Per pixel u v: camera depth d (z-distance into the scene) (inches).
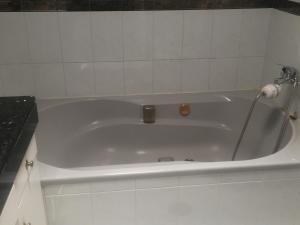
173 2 76.0
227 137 85.8
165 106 82.7
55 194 54.3
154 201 57.5
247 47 83.1
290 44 72.5
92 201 55.9
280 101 76.8
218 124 86.0
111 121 84.0
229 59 83.8
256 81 86.7
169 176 55.4
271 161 57.5
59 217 56.8
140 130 84.4
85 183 54.1
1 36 73.9
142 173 54.4
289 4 71.9
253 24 81.0
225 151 85.9
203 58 82.7
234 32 81.0
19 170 38.6
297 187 60.4
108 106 82.9
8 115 41.5
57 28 74.9
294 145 62.3
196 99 83.6
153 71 82.4
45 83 79.9
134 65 81.1
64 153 78.0
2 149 34.5
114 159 84.1
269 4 79.3
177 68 82.9
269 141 76.4
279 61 77.5
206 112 85.0
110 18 75.7
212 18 78.8
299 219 64.3
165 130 84.8
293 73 70.2
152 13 76.4
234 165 56.3
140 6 75.4
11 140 36.1
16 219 36.7
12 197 35.6
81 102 81.3
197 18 78.4
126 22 76.5
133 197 56.6
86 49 77.9
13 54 75.9
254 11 79.6
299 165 57.8
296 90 71.2
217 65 84.0
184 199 58.2
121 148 85.6
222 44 81.9
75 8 73.7
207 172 55.9
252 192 59.4
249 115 76.1
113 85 82.6
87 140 83.1
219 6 77.9
